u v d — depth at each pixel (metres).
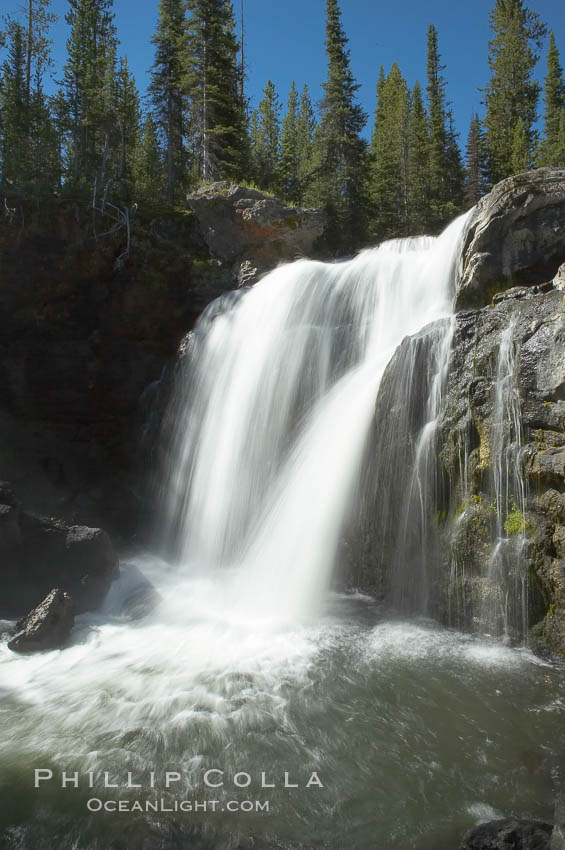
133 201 26.53
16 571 11.06
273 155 46.28
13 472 18.78
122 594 11.73
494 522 9.09
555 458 8.28
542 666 8.09
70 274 21.16
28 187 24.02
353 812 5.39
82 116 34.84
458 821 5.23
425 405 10.38
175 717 7.09
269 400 14.46
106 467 19.80
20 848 5.07
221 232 21.27
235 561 13.44
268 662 8.45
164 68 34.66
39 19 38.91
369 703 7.22
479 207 12.42
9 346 20.72
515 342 9.03
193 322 20.98
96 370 20.81
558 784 5.67
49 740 6.66
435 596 9.80
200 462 15.66
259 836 5.13
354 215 41.50
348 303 14.80
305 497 12.12
